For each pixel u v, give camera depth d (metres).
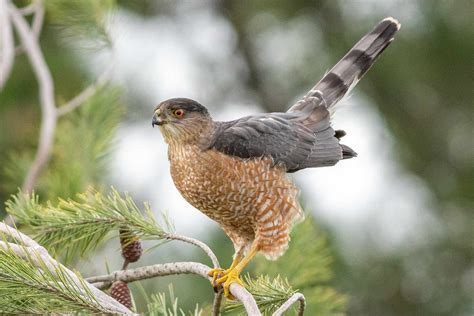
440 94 17.50
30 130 14.30
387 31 10.73
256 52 18.77
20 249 6.36
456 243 16.16
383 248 15.48
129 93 16.95
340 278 14.78
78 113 10.16
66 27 9.77
